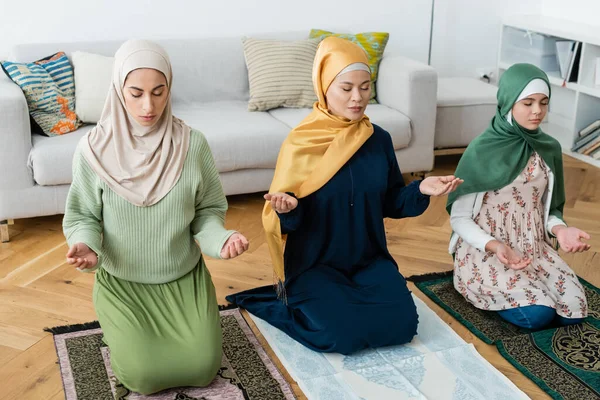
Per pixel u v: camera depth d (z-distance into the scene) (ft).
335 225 7.86
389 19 15.06
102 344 7.89
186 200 7.01
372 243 8.24
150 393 6.97
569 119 15.84
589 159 14.02
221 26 13.93
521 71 8.14
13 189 10.35
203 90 12.86
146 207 6.90
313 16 14.48
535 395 7.08
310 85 12.65
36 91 10.88
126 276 7.20
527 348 7.82
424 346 7.91
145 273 7.20
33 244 10.51
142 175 6.86
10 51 12.75
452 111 13.14
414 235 10.92
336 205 7.77
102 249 7.12
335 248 7.96
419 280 9.46
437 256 10.23
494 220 8.41
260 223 11.32
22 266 9.82
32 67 11.10
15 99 10.07
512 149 8.29
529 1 16.16
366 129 7.80
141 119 6.65
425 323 8.39
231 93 13.05
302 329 7.96
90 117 11.35
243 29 14.10
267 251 10.36
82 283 9.36
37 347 7.88
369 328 7.64
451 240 8.95
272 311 8.44
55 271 9.68
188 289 7.30
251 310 8.57
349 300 7.73
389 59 13.03
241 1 13.89
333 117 7.73
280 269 7.80
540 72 8.12
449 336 8.11
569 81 14.42
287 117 12.22
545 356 7.68
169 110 6.98
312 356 7.73
